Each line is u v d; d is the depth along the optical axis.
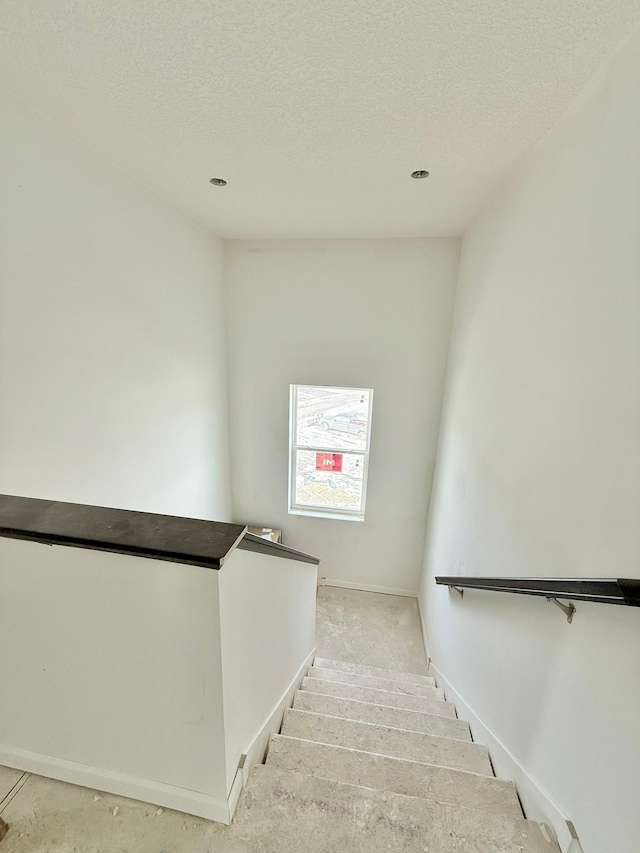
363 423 3.83
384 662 3.45
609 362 1.05
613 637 0.97
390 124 1.53
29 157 1.48
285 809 1.18
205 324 3.12
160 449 2.59
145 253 2.26
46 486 1.69
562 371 1.33
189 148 1.76
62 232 1.67
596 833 0.98
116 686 1.06
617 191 1.04
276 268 3.36
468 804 1.42
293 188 2.18
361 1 0.97
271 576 1.51
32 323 1.56
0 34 1.12
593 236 1.16
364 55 1.15
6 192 1.41
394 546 4.09
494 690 1.76
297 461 4.05
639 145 0.95
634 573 0.93
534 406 1.54
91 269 1.85
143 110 1.48
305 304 3.42
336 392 3.79
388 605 4.11
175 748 1.09
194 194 2.30
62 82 1.33
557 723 1.21
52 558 0.97
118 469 2.16
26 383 1.56
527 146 1.64
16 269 1.47
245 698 1.25
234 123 1.55
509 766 1.54
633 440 0.94
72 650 1.05
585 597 1.00
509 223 1.92
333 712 2.11
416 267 3.20
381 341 3.42
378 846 1.11
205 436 3.30
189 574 0.91
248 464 4.01
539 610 1.39
